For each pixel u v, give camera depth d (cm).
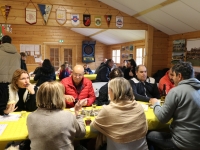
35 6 400
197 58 420
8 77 265
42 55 834
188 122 157
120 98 145
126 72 461
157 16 429
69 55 887
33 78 441
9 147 152
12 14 386
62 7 419
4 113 186
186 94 157
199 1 316
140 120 143
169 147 167
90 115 190
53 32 845
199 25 393
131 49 736
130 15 472
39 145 123
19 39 796
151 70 504
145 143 147
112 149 142
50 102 129
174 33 488
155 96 264
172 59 497
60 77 488
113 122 140
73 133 133
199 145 156
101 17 448
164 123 170
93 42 896
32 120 127
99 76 446
